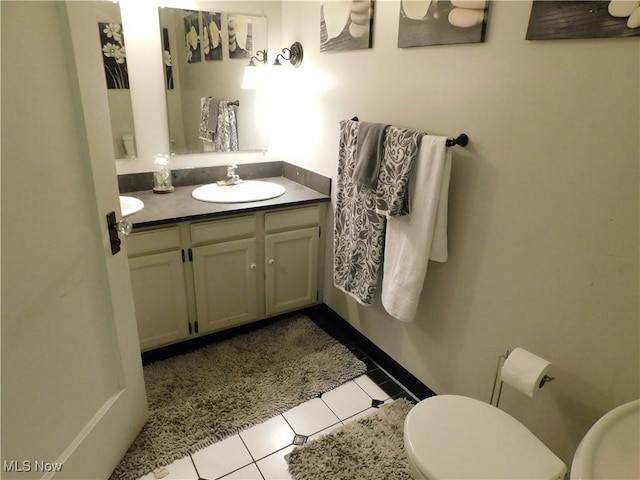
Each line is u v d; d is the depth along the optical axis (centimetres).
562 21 113
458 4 139
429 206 152
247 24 230
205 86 229
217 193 226
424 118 162
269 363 212
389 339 208
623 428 95
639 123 104
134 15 202
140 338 203
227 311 226
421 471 114
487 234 148
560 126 120
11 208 97
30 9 98
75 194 119
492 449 118
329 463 157
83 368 129
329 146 221
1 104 93
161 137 226
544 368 125
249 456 161
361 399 192
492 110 137
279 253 231
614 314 117
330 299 252
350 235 195
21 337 104
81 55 114
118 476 149
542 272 133
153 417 175
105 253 133
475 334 162
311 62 222
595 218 117
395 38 168
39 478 113
